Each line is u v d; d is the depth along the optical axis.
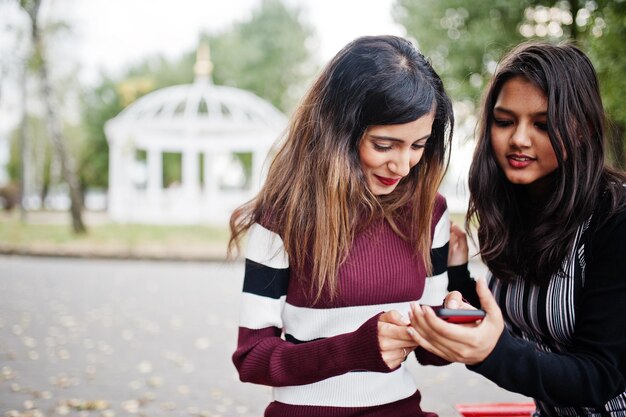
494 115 1.54
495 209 1.62
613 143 1.68
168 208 19.23
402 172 1.47
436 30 11.73
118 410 4.44
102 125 34.06
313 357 1.38
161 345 6.21
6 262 12.03
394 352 1.30
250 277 1.58
